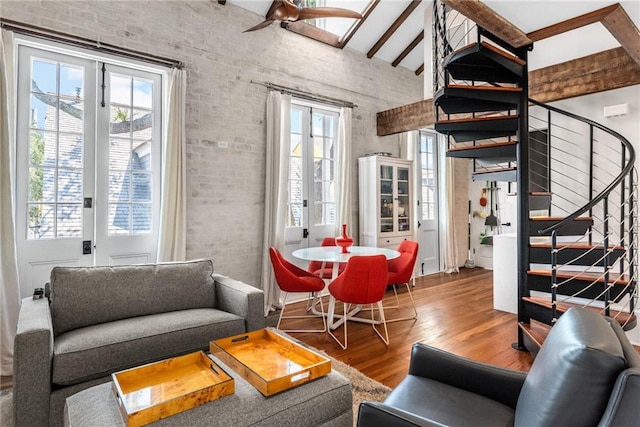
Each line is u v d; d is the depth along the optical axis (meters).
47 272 3.02
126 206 3.42
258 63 4.23
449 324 3.61
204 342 2.28
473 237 7.02
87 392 1.51
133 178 3.46
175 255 3.47
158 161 3.60
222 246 3.92
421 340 3.18
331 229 5.06
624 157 3.30
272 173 4.21
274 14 3.34
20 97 2.91
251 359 1.78
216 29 3.91
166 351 2.13
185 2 3.70
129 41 3.33
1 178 2.69
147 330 2.12
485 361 2.76
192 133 3.73
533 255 3.09
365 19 4.80
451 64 3.07
